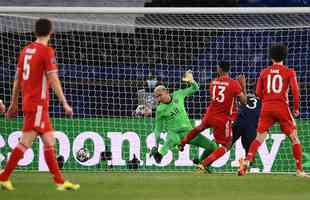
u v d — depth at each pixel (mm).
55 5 68750
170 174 45062
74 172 47031
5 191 32156
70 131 49844
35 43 31922
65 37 55219
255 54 55688
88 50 54969
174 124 46969
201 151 49781
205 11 47844
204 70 55250
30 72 31625
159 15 56094
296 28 54781
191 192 32500
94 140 49906
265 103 41594
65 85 53500
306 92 53312
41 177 41031
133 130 50219
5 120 49281
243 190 33625
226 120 44844
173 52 55531
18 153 32156
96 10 48156
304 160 50062
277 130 49938
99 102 53750
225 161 49625
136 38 55625
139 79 54469
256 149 42031
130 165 49781
